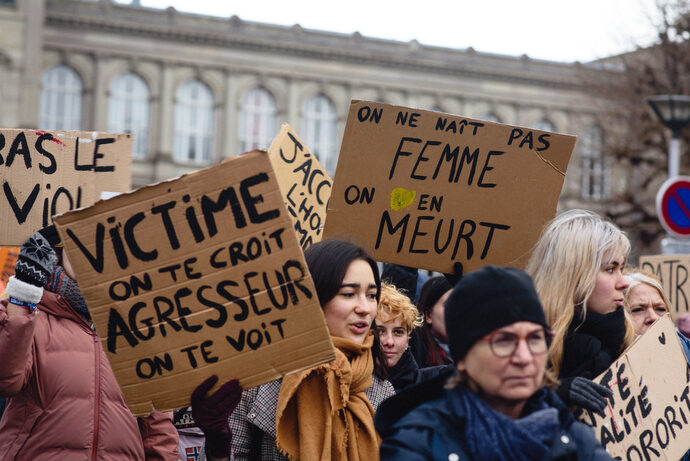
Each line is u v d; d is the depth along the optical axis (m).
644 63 23.56
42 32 42.66
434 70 50.53
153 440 3.91
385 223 4.02
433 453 2.53
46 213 4.71
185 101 47.00
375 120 3.99
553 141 4.09
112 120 45.88
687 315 6.09
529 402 2.63
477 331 2.48
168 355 3.15
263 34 47.75
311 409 3.49
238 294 3.14
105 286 3.15
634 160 23.55
